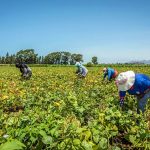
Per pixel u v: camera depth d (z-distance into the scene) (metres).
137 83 3.21
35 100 4.40
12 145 1.27
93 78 8.95
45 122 2.37
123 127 2.98
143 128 2.83
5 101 4.42
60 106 3.62
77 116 3.39
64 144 2.08
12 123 2.64
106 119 2.99
